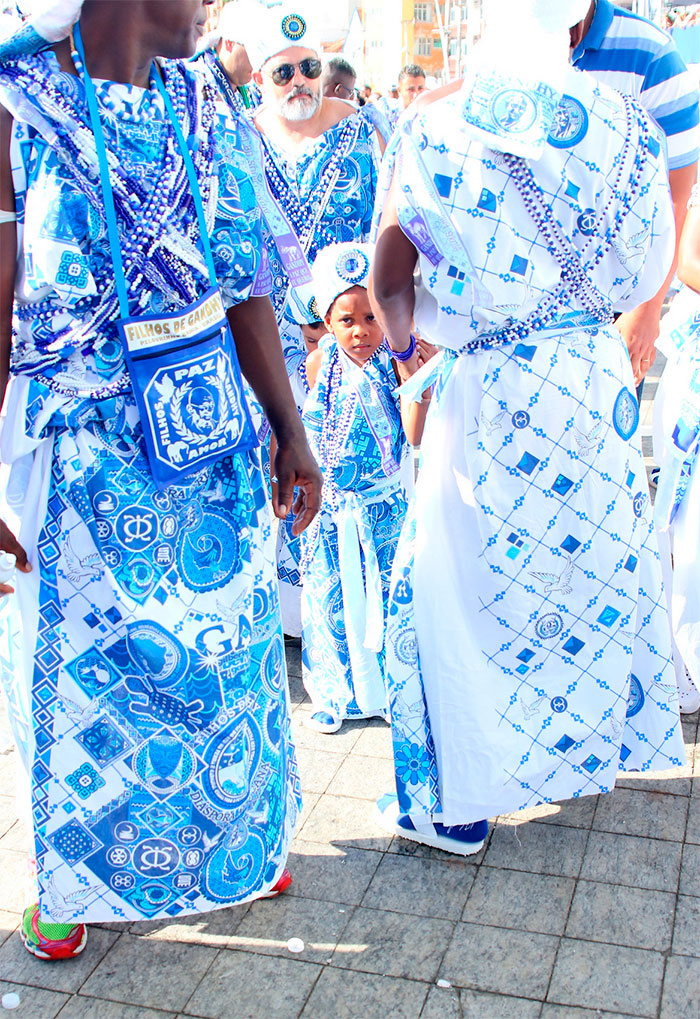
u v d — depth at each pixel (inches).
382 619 126.6
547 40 84.0
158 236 77.4
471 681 100.0
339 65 195.2
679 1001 87.3
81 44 73.8
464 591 99.4
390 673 102.8
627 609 100.7
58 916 88.6
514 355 93.1
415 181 87.9
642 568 102.6
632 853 105.6
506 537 96.3
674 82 121.2
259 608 88.4
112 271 76.9
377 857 106.9
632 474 99.1
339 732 130.5
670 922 96.1
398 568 101.9
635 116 89.0
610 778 106.2
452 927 96.8
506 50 84.0
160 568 82.3
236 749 87.7
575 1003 87.6
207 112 80.8
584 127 86.4
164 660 83.3
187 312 79.7
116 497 80.4
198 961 94.3
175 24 75.2
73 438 80.1
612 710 103.6
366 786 118.9
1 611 86.8
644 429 230.5
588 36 118.8
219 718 86.2
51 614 82.7
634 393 98.7
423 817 105.5
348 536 126.2
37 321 77.8
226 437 83.1
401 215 89.7
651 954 92.4
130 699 84.2
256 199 85.5
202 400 81.0
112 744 85.1
